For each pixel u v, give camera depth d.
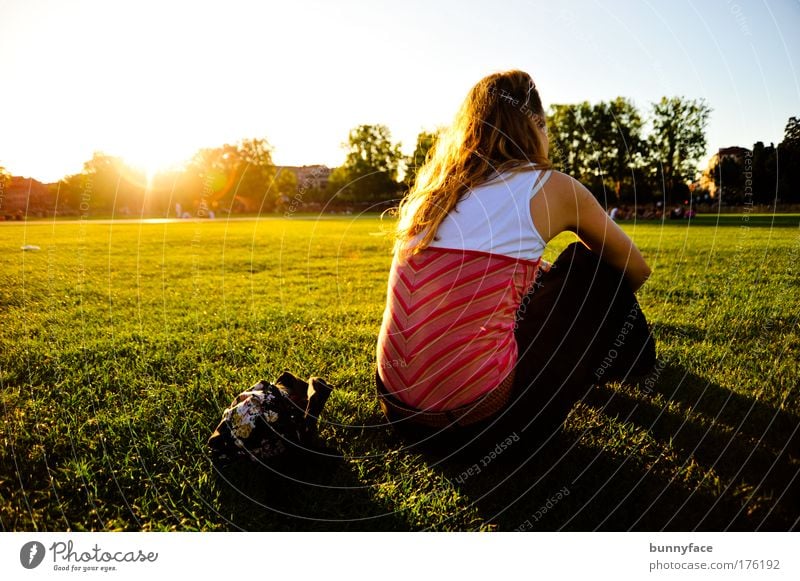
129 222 23.55
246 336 3.50
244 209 40.34
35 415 2.30
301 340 3.41
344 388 2.61
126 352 3.14
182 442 2.12
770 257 6.25
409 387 1.67
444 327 1.58
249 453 1.90
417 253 1.64
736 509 1.77
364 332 3.57
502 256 1.56
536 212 1.61
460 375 1.59
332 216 30.81
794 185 18.03
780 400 2.35
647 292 4.43
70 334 3.51
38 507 1.81
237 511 1.80
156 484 1.90
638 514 1.78
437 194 1.64
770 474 1.90
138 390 2.59
